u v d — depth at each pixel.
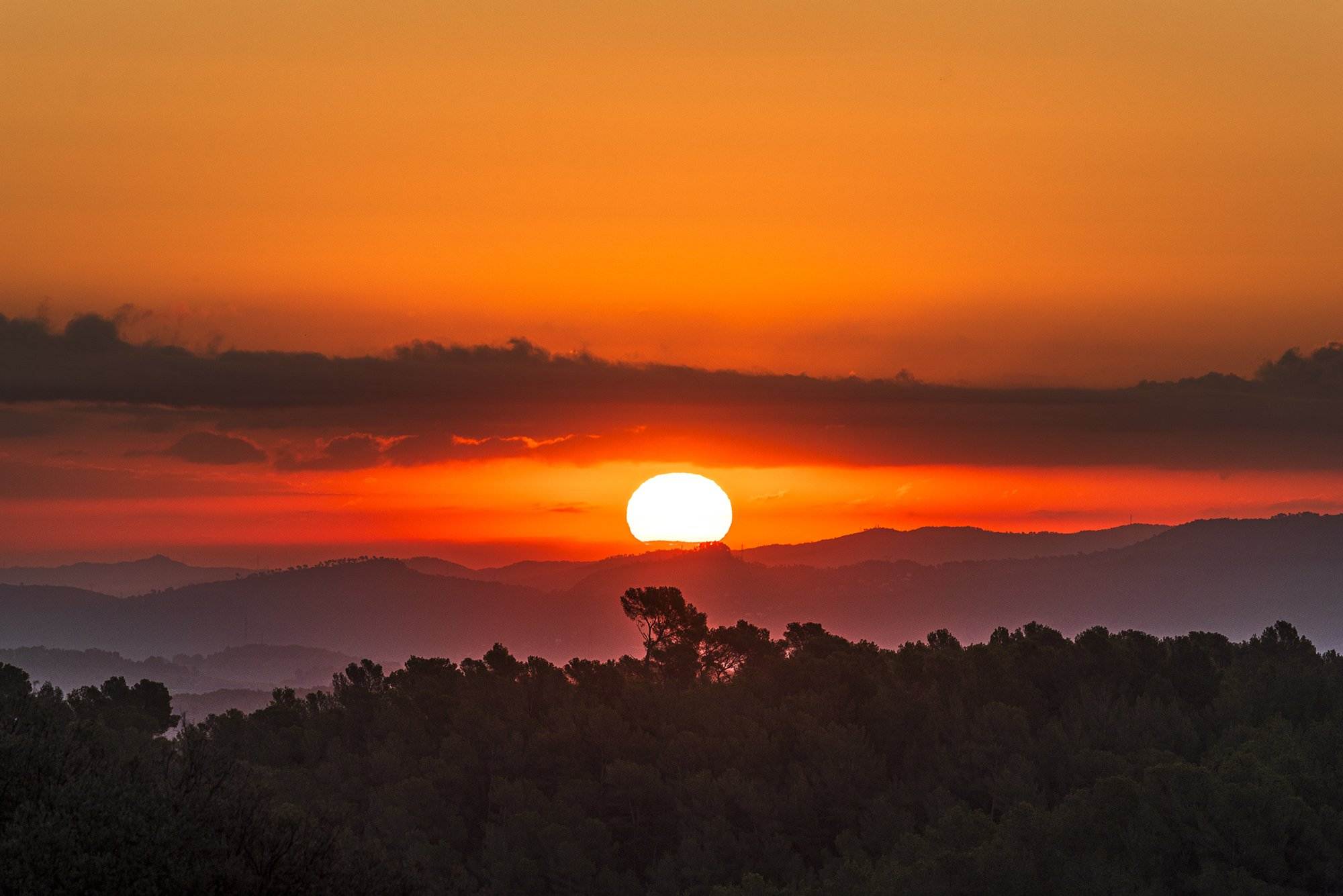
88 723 98.44
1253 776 188.62
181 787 87.56
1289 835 179.25
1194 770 185.50
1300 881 175.50
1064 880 182.38
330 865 88.12
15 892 71.44
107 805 78.38
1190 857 183.25
